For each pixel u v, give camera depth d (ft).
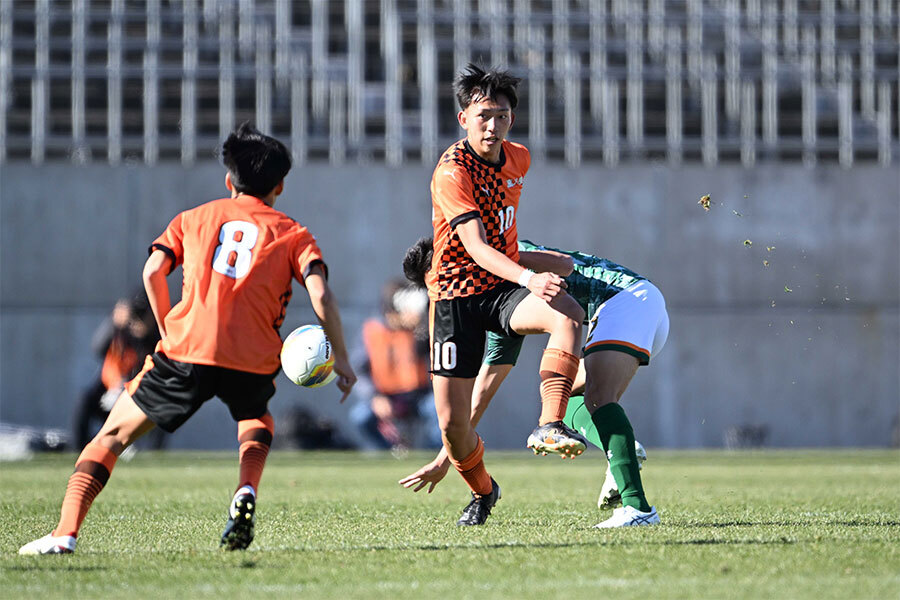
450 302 51.67
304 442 229.25
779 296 257.55
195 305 41.88
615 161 321.93
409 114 325.42
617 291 53.78
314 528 54.44
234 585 34.27
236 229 42.88
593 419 52.75
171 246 43.21
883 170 260.01
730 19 336.29
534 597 31.71
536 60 333.21
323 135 321.11
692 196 258.16
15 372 247.91
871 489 91.25
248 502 41.22
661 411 254.68
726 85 332.39
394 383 235.61
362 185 252.83
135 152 315.58
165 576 36.06
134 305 227.81
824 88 335.47
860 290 258.37
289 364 48.11
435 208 52.08
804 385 256.73
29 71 316.81
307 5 324.80
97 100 318.65
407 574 36.35
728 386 255.91
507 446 246.88
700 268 257.55
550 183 257.34
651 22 335.47
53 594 32.78
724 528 51.16
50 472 135.03
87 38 318.45
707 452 223.92
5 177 250.16
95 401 230.07
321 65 323.37
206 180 254.47
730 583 33.88
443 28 330.13
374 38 330.13
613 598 31.40
